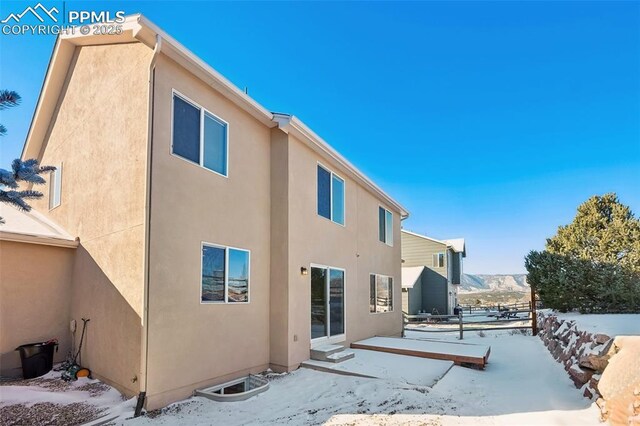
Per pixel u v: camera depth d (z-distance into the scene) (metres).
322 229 9.84
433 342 10.77
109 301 6.46
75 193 7.89
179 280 6.19
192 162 6.66
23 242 7.15
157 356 5.71
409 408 5.45
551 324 10.88
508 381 7.18
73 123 8.27
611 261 11.40
